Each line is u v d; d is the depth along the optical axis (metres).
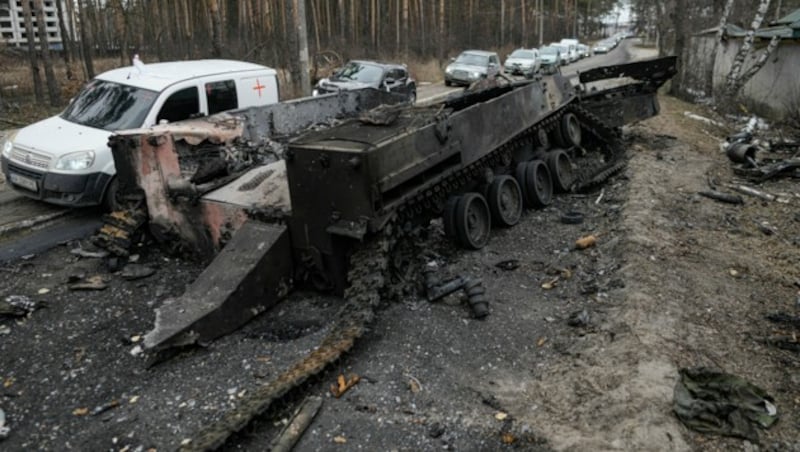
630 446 3.56
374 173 4.91
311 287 5.70
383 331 4.98
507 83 8.77
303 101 9.09
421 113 6.20
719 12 25.34
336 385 4.27
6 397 4.30
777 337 4.84
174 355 4.72
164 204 6.40
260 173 6.35
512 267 6.42
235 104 9.26
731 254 6.60
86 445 3.80
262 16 28.19
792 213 8.16
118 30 30.53
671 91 20.44
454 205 6.67
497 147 7.20
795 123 14.52
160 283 6.07
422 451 3.67
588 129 10.22
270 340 4.94
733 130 14.71
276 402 3.96
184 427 3.93
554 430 3.79
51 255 6.79
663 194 8.59
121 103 8.41
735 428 3.70
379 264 5.01
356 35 34.88
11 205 8.45
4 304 5.50
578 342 4.86
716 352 4.59
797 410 3.96
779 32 15.43
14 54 26.22
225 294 5.00
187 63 9.66
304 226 5.32
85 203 7.77
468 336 4.97
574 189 9.26
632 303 5.25
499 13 50.50
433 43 37.06
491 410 4.04
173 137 6.44
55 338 5.07
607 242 6.88
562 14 63.53
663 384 4.06
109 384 4.43
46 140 8.00
